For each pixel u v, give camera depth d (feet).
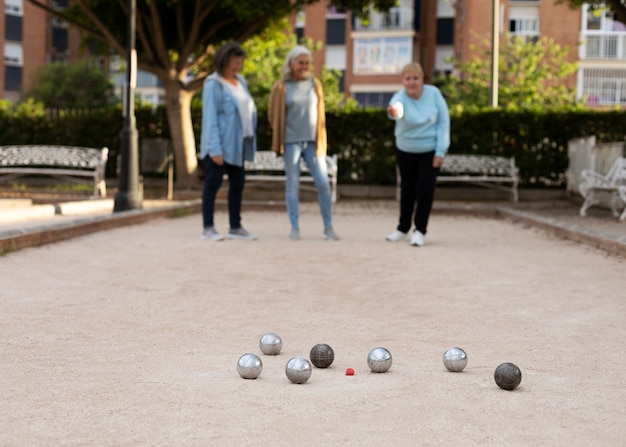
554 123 69.72
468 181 70.18
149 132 74.74
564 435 9.67
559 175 70.33
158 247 30.96
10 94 168.35
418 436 9.59
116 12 71.77
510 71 123.03
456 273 25.21
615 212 49.52
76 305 19.01
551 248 32.81
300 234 38.11
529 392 11.68
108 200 54.49
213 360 13.85
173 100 71.56
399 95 32.81
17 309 18.26
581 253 30.83
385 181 71.67
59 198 59.16
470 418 10.33
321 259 28.17
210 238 33.94
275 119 34.01
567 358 14.11
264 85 127.95
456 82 125.29
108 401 11.11
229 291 21.50
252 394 11.47
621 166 49.39
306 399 11.20
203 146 33.42
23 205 49.24
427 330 16.71
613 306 19.51
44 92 161.17
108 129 74.79
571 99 123.75
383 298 20.70
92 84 164.86
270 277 24.00
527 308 19.27
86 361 13.66
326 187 35.09
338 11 71.92
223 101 33.32
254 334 16.24
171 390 11.71
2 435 9.61
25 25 169.48
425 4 154.81
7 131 75.61
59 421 10.19
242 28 74.13
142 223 42.50
